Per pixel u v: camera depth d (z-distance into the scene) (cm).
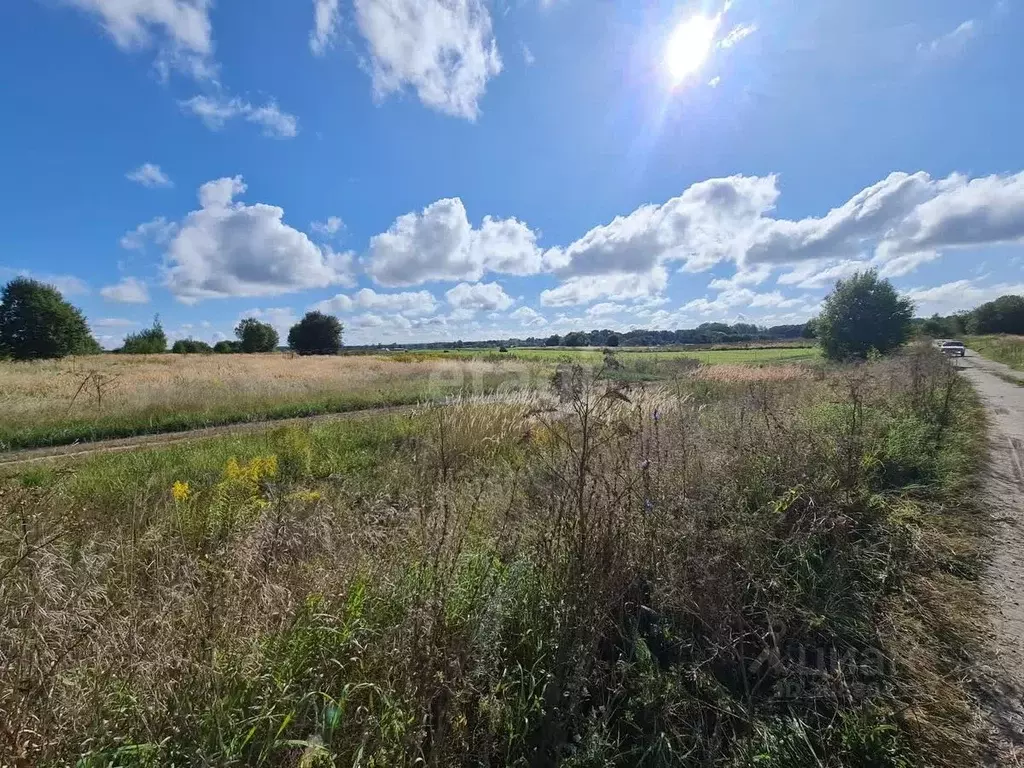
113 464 686
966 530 401
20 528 288
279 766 175
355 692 205
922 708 222
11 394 1251
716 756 207
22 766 158
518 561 279
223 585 242
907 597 303
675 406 711
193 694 189
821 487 391
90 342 5612
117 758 169
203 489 519
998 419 965
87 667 200
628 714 219
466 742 194
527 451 605
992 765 195
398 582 260
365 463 683
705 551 295
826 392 926
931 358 1449
